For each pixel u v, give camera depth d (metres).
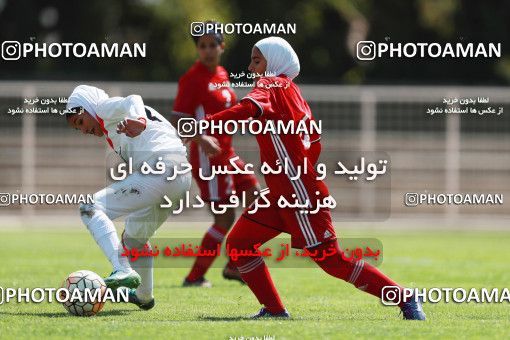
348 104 79.19
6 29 103.50
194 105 38.50
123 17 101.44
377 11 110.69
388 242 64.25
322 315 28.69
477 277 42.22
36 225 77.12
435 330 24.95
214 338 23.59
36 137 77.06
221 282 40.06
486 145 80.50
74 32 103.31
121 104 27.12
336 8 106.56
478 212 80.56
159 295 34.59
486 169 80.69
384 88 79.69
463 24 111.25
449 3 110.62
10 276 40.22
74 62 101.12
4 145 76.88
